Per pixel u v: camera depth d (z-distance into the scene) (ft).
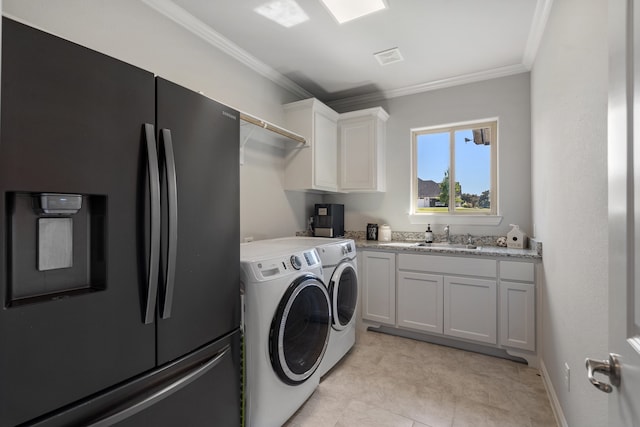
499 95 9.73
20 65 2.53
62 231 3.03
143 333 3.45
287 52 8.50
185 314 3.95
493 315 8.05
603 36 3.55
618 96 2.10
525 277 7.64
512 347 7.80
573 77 4.68
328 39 7.86
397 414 5.82
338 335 7.67
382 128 11.32
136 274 3.38
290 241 8.30
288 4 6.54
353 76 10.02
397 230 11.36
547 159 6.64
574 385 4.67
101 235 3.16
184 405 3.94
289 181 10.14
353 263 8.43
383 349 8.63
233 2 6.46
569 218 4.93
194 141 4.11
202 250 4.21
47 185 2.68
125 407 3.26
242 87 8.62
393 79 10.25
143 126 3.46
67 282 3.07
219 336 4.53
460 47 8.25
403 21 7.12
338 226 11.38
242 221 8.48
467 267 8.37
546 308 6.81
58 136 2.76
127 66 3.33
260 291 5.01
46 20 4.79
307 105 9.83
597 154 3.74
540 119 7.43
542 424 5.54
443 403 6.15
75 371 2.87
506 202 9.62
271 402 5.11
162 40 6.54
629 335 1.96
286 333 5.39
